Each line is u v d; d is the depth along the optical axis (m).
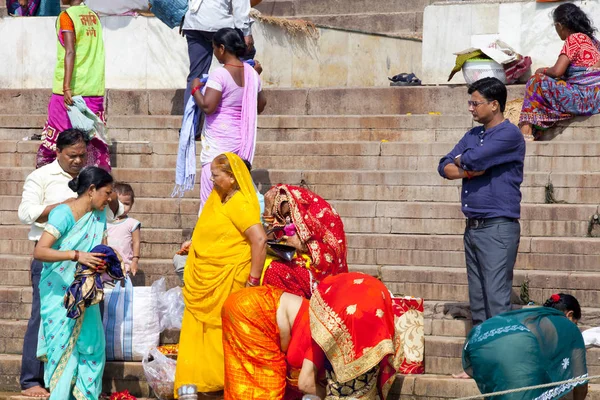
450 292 8.84
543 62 11.80
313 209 8.00
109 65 13.45
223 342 7.09
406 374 7.99
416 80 12.38
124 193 9.30
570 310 7.47
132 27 13.37
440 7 12.19
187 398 6.79
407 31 14.20
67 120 10.30
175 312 8.51
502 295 7.80
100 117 10.54
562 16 10.81
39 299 8.10
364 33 13.18
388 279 9.02
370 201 10.03
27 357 8.13
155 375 7.86
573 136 10.65
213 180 7.75
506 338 6.37
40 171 8.27
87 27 10.36
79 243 7.70
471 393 7.66
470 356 6.59
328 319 6.55
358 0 14.80
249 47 10.81
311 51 13.27
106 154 10.37
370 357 6.46
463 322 8.33
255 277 7.56
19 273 9.48
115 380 8.27
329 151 10.71
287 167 10.75
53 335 7.69
